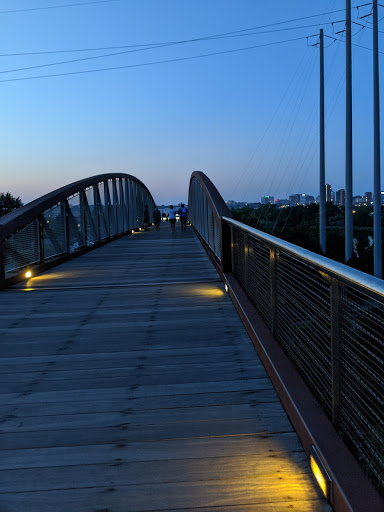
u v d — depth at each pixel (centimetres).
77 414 293
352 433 217
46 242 962
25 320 534
